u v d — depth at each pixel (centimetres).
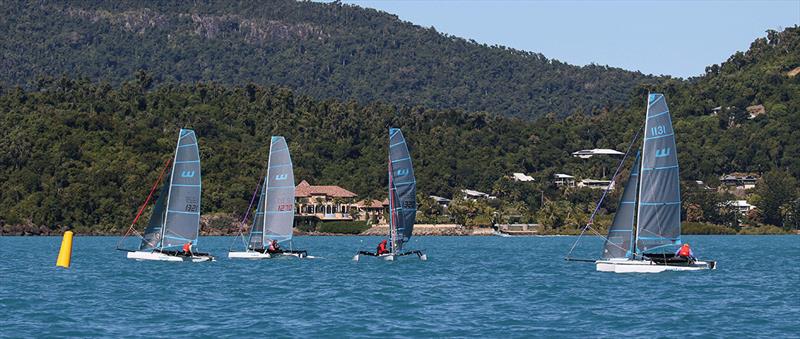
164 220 13425
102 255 15925
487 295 9381
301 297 9156
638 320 7662
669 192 10425
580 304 8619
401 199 13912
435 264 13950
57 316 7756
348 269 12600
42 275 11444
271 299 8981
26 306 8375
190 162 13100
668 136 10406
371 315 7900
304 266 13050
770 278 11362
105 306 8400
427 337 6869
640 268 10962
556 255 17438
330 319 7662
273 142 14225
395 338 6819
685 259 11406
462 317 7812
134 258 13600
